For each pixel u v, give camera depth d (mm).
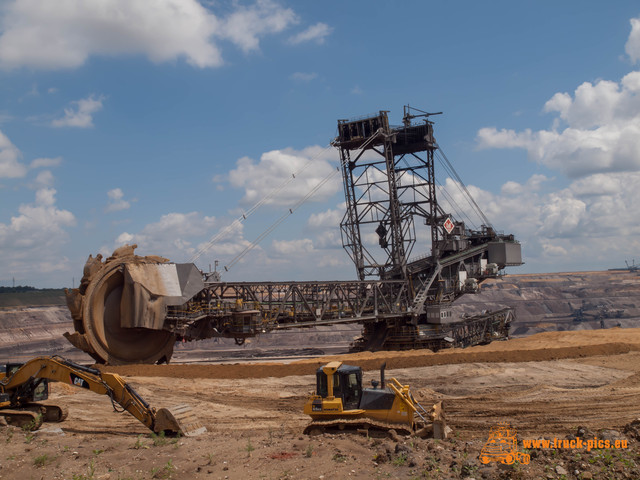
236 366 42250
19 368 22656
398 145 84250
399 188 83938
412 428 19328
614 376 35438
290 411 28922
